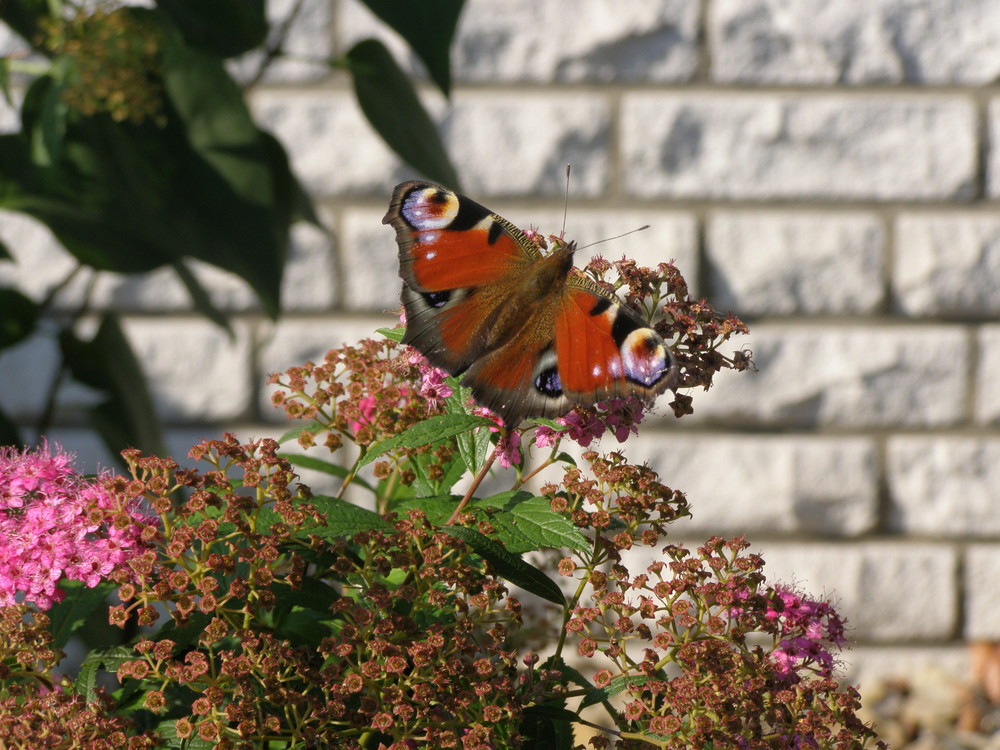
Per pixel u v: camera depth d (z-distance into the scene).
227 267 4.63
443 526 3.44
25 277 4.86
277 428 4.87
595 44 4.84
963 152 4.86
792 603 3.65
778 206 4.86
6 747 2.99
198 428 4.87
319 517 3.28
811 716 3.32
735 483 4.87
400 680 3.16
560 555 4.50
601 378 3.33
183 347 4.86
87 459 4.87
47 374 4.86
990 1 4.85
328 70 4.85
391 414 3.87
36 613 3.22
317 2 4.84
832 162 4.86
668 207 4.86
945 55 4.85
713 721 3.21
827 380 4.87
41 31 4.64
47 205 4.61
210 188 4.63
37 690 3.35
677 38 4.85
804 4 4.84
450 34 4.58
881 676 4.88
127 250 4.63
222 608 3.19
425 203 3.74
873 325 4.87
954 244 4.86
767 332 4.87
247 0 4.61
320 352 4.87
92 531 3.27
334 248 4.86
